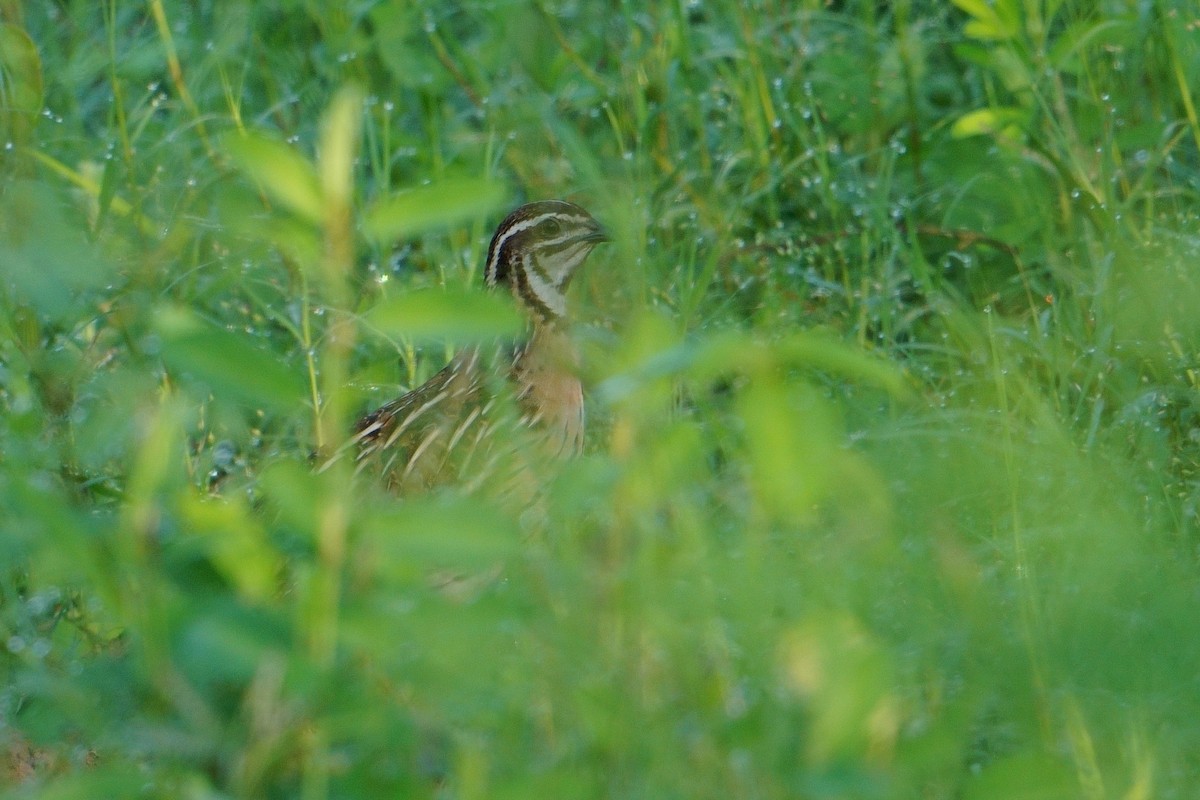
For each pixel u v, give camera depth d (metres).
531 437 9.95
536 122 14.30
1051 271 12.95
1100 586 8.84
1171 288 11.66
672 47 14.80
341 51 14.94
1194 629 8.37
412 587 5.39
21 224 5.59
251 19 15.23
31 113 11.02
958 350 12.05
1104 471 10.34
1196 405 10.99
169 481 5.70
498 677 6.51
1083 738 6.92
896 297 12.77
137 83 15.09
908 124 14.37
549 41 15.23
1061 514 9.93
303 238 4.94
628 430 6.39
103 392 9.09
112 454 8.80
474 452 9.95
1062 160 13.29
